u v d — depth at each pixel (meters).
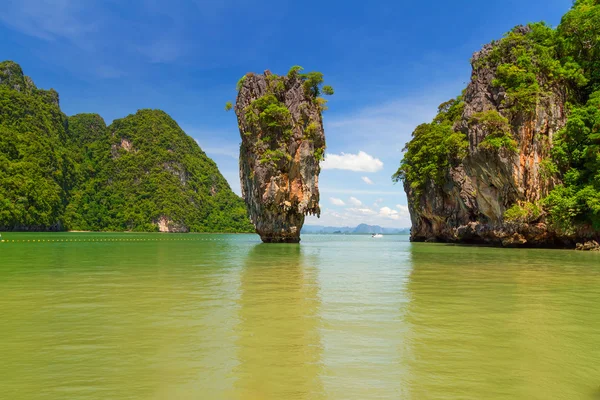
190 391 4.99
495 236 36.59
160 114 182.88
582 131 31.36
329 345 6.68
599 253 27.30
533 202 32.84
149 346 6.62
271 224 45.88
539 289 12.19
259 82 44.78
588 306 9.67
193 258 24.97
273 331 7.47
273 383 5.22
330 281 14.10
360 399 4.79
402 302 10.15
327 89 44.53
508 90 33.75
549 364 5.86
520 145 32.88
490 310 9.22
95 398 4.79
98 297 10.75
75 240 56.44
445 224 49.81
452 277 15.14
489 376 5.44
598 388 5.09
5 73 135.12
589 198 28.53
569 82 34.75
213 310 9.18
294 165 43.44
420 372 5.56
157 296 10.93
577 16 34.12
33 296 10.88
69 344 6.71
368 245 47.06
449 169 44.41
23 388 5.04
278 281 14.05
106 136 169.00
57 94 157.38
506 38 35.75
